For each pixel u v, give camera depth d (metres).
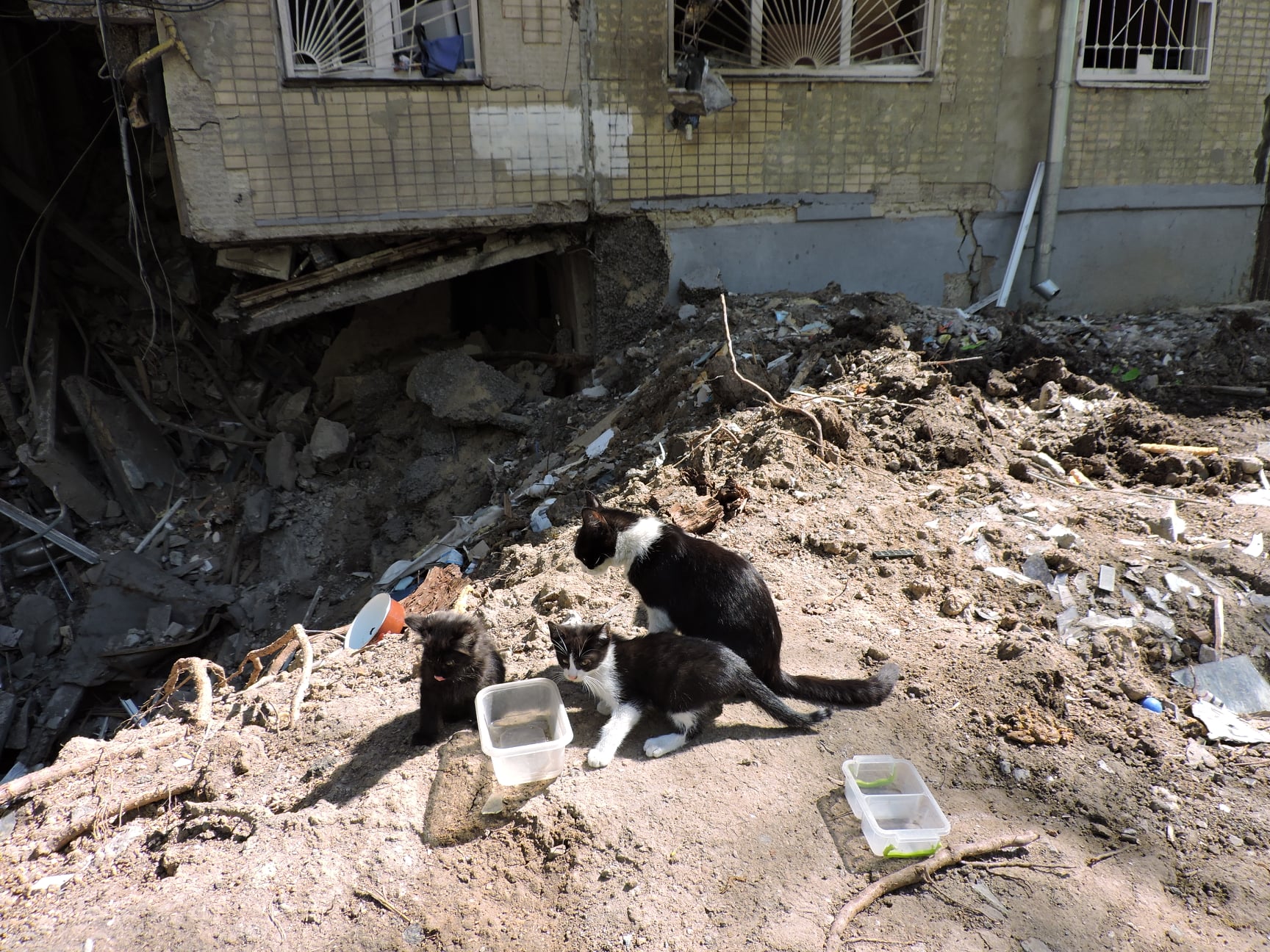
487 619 4.41
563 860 2.81
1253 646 3.96
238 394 10.93
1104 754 3.33
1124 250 10.64
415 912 2.66
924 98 9.48
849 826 2.92
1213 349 7.86
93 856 3.07
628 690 3.34
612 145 8.76
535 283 11.22
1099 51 10.11
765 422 6.32
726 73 8.82
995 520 5.14
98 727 8.52
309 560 9.42
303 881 2.77
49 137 11.56
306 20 7.54
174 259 11.01
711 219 9.33
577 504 6.73
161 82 7.45
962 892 2.68
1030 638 3.97
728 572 3.57
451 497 8.98
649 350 8.95
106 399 10.45
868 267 9.98
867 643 4.02
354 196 8.12
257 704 3.91
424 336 10.84
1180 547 4.78
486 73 8.11
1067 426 6.61
